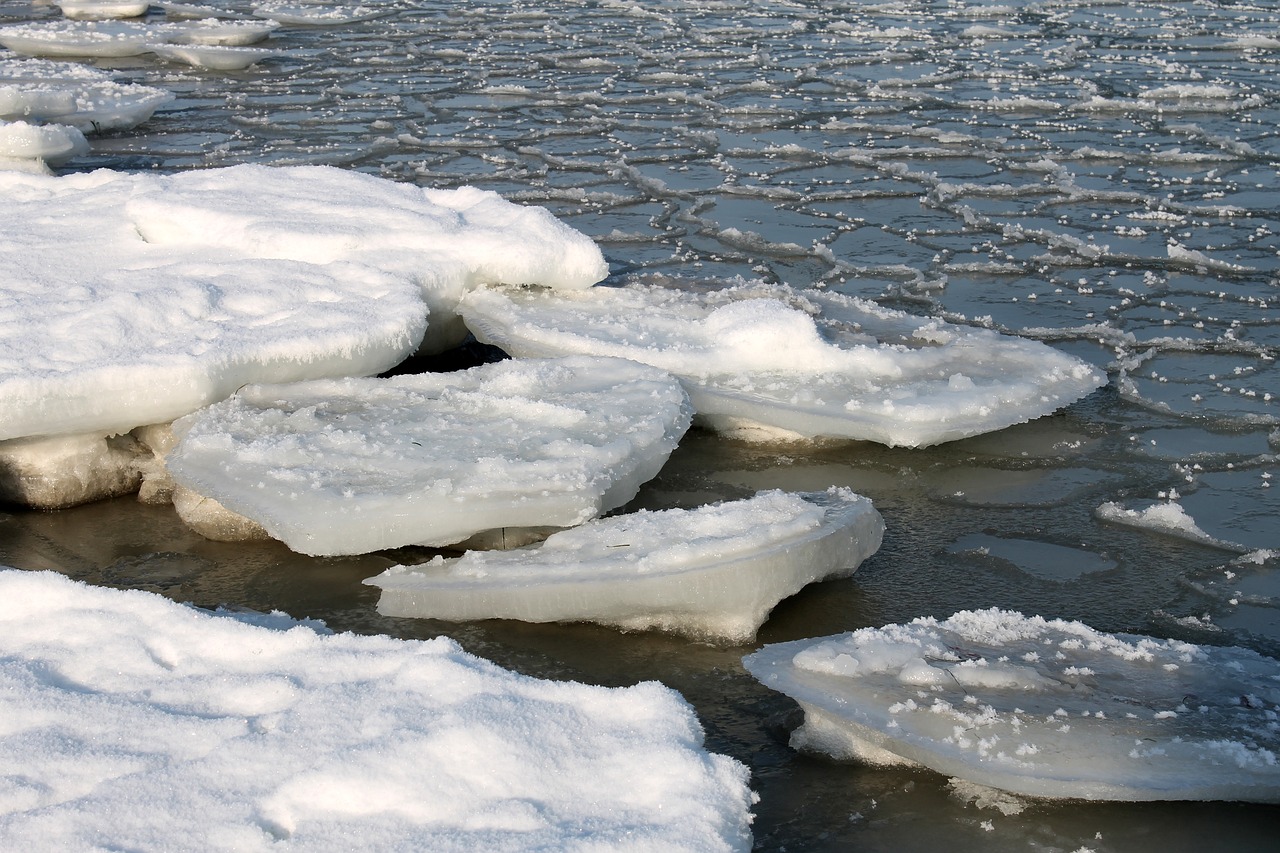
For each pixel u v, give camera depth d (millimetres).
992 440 4578
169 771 2553
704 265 6500
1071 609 3562
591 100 10391
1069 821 2684
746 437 4605
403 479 3730
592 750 2617
